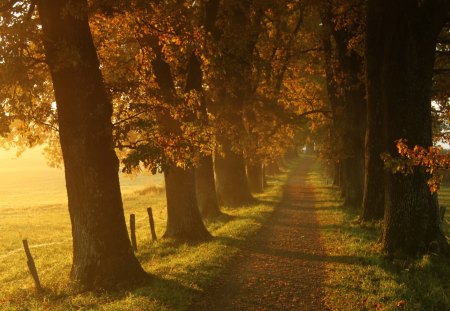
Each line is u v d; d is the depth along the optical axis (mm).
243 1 20141
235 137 23000
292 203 27359
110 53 14953
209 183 21406
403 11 12047
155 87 13391
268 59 24969
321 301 9055
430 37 12133
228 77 20406
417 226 12078
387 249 12430
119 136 10781
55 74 10625
